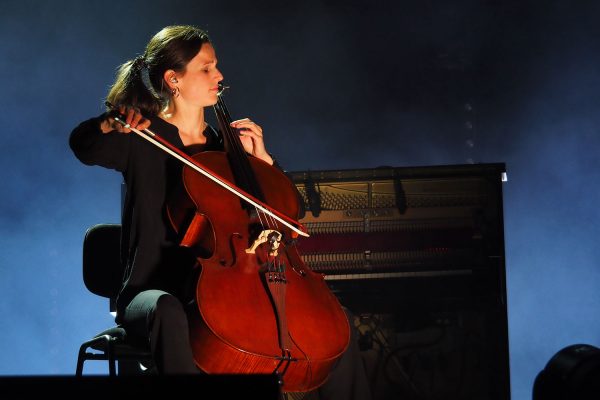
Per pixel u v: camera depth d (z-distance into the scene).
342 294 8.77
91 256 7.91
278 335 6.28
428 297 8.71
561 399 4.94
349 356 7.04
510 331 15.58
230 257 6.58
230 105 16.92
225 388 4.00
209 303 6.23
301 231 7.25
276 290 6.45
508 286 15.92
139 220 7.13
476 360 8.62
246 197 6.94
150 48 7.57
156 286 7.05
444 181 8.85
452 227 8.86
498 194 8.81
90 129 6.91
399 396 8.59
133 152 7.20
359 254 8.90
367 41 16.91
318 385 6.60
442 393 8.57
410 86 16.86
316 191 8.91
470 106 16.75
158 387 3.98
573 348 5.05
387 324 8.70
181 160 6.97
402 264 8.84
